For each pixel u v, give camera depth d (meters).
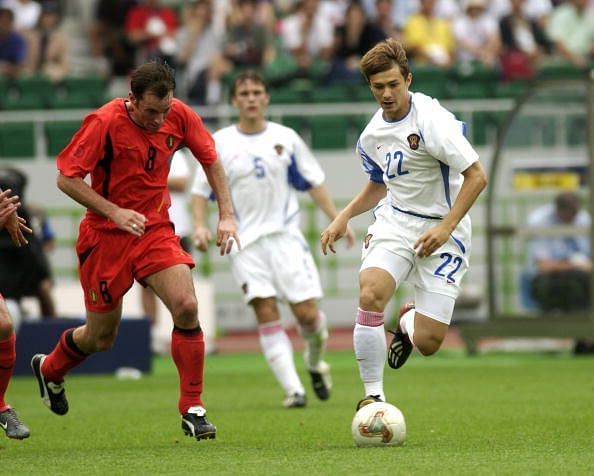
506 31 81.06
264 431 31.34
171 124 28.03
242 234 39.19
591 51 81.69
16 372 52.59
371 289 28.23
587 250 60.69
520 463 23.59
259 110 39.50
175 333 27.80
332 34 81.06
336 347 66.69
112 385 48.38
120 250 27.75
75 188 26.98
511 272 65.44
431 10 80.94
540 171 65.31
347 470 22.88
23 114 74.94
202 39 80.56
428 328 28.78
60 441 30.19
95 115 27.27
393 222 28.72
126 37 82.19
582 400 38.19
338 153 75.31
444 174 28.27
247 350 66.44
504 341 64.81
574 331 57.25
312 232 74.19
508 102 75.69
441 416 34.25
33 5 85.00
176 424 33.94
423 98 28.08
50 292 54.09
